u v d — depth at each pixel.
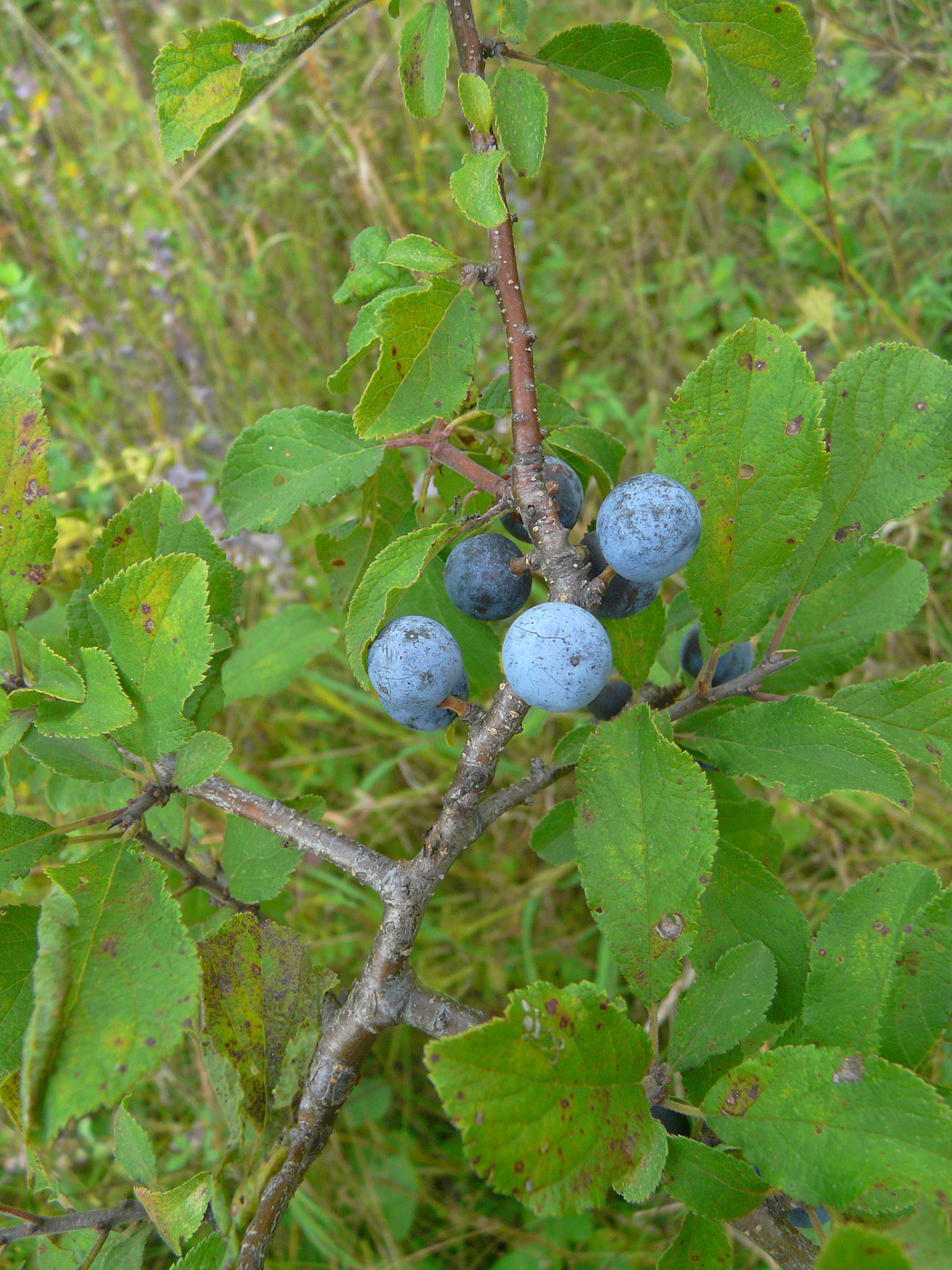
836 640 0.17
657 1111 0.13
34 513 0.14
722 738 0.15
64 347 0.43
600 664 0.12
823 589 0.18
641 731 0.14
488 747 0.13
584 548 0.14
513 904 0.34
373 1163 0.30
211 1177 0.13
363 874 0.13
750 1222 0.13
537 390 0.17
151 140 0.44
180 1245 0.13
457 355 0.13
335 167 0.44
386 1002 0.13
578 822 0.13
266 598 0.39
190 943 0.11
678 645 0.20
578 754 0.16
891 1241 0.09
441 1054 0.10
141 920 0.12
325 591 0.38
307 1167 0.13
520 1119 0.10
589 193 0.46
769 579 0.15
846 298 0.41
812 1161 0.11
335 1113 0.13
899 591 0.18
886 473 0.15
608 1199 0.28
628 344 0.44
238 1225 0.12
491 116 0.13
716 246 0.43
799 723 0.15
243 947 0.13
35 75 0.47
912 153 0.41
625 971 0.13
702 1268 0.12
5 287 0.42
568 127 0.46
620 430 0.42
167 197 0.43
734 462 0.14
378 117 0.44
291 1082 0.13
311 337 0.43
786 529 0.14
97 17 0.49
